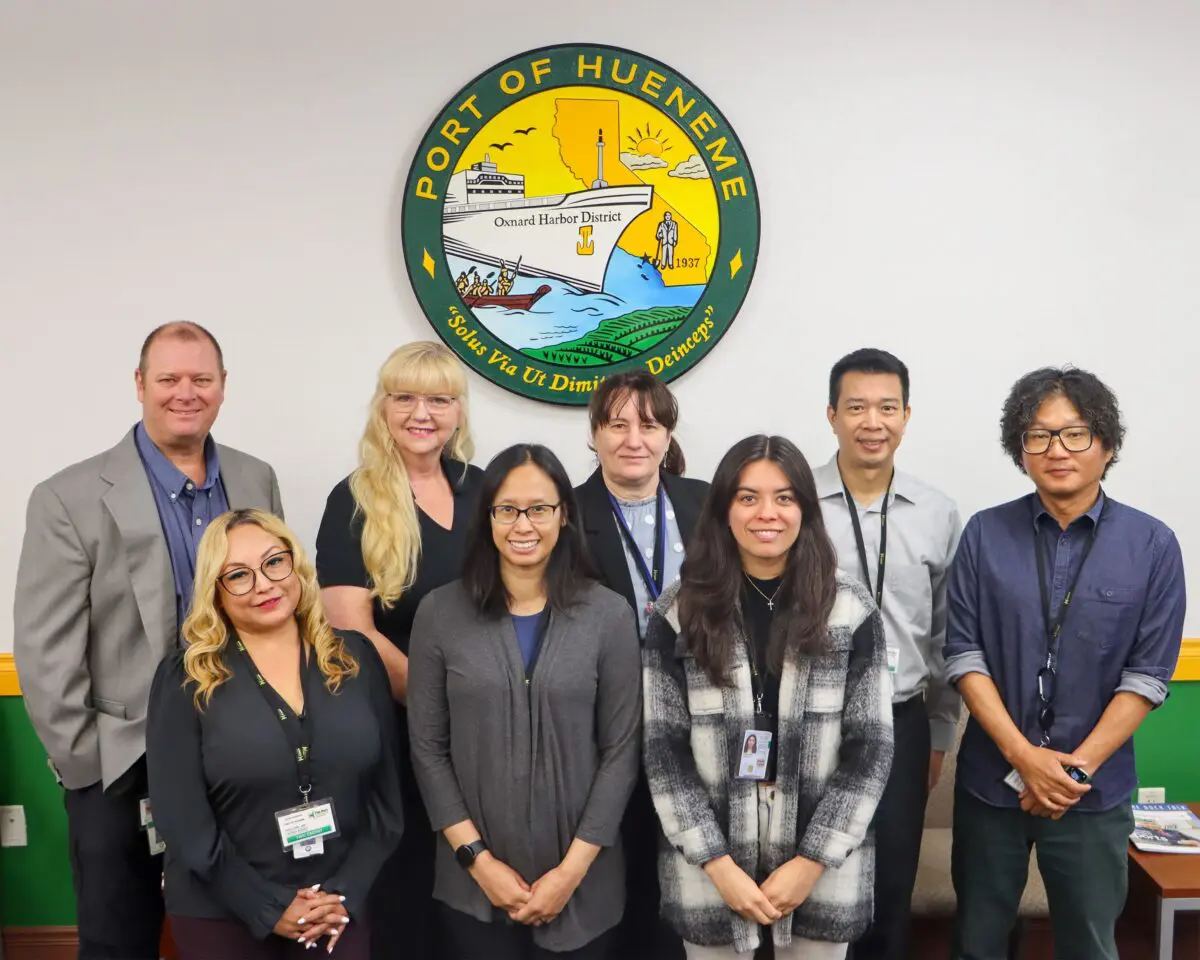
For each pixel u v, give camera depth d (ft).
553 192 8.77
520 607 6.21
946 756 8.52
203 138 8.70
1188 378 9.06
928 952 8.23
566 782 5.98
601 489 7.07
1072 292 8.98
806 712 5.86
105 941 6.96
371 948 6.99
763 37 8.73
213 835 5.77
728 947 6.01
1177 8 8.75
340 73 8.67
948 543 7.43
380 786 6.29
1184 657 9.00
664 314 8.91
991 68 8.79
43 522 6.72
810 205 8.88
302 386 8.90
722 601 5.91
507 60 8.64
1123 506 6.65
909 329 8.99
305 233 8.79
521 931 6.05
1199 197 8.93
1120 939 7.89
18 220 8.70
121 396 8.86
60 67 8.60
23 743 8.87
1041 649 6.52
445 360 7.04
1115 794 6.47
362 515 7.06
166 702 5.85
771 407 9.05
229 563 5.87
